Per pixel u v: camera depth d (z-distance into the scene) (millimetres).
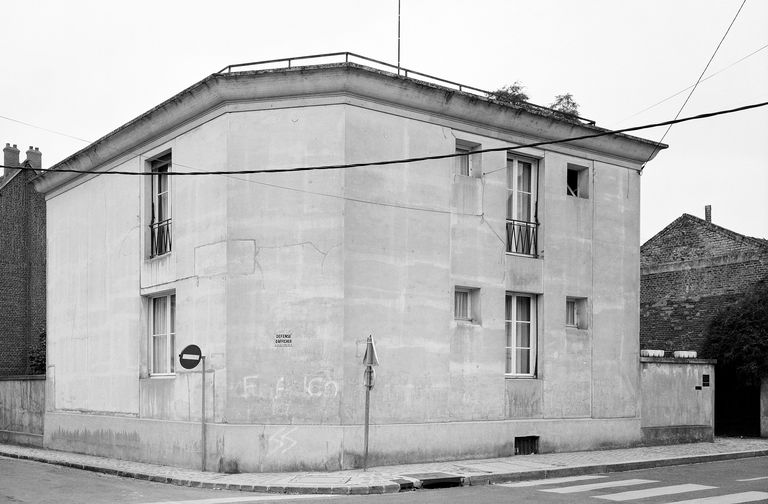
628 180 20156
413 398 15805
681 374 20953
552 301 18344
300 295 15164
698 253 26938
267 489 13047
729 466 16906
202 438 15258
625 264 19891
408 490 13258
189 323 16469
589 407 18828
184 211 16953
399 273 15820
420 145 16359
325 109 15430
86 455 19734
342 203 15156
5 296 33250
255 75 15328
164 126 17594
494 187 17516
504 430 17125
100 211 20172
